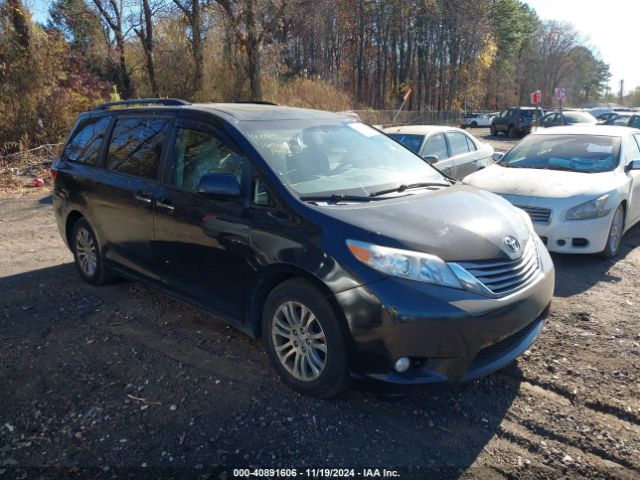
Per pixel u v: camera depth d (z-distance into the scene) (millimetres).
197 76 22484
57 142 14836
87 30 21172
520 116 30578
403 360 2980
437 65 58656
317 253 3133
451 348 2969
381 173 4109
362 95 53000
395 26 53656
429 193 3846
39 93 14828
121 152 4766
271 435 2994
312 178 3691
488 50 58062
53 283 5484
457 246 3150
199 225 3826
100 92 18234
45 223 8367
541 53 87625
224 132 3865
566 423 3148
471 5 52812
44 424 3100
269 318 3467
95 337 4211
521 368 3766
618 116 23359
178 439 2957
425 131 9008
